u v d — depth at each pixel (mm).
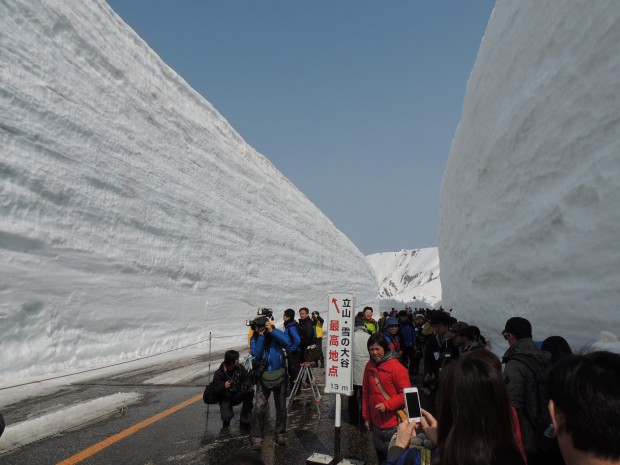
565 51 5375
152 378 7789
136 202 12375
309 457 3941
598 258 4613
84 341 9461
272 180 26891
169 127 15375
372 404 3541
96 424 4934
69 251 9469
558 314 5500
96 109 11328
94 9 12281
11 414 5266
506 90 7707
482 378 1485
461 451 1422
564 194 5324
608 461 1120
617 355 1270
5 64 8625
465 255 11250
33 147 8984
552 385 1289
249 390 4949
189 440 4480
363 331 5496
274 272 23234
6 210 8156
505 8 8117
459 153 12508
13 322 7820
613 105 4379
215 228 17500
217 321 16109
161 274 13023
